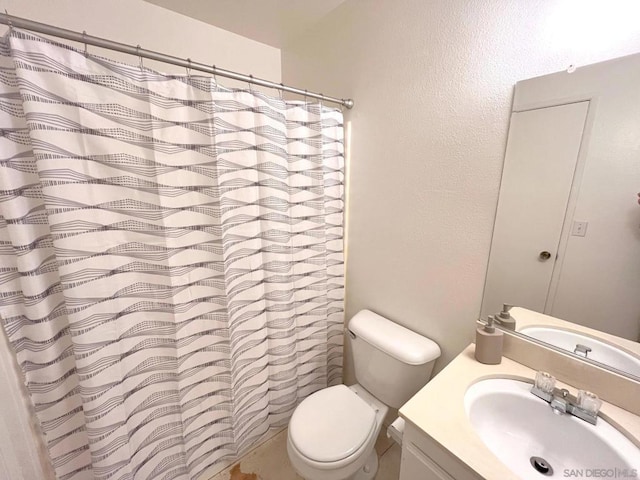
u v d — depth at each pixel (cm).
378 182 138
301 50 167
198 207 105
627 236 76
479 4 94
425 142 117
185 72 149
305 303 151
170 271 101
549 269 91
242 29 159
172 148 95
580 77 78
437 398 83
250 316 131
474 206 106
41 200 81
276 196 125
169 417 116
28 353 85
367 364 137
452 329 120
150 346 106
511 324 101
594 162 79
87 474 102
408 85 119
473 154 103
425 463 78
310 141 134
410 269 132
